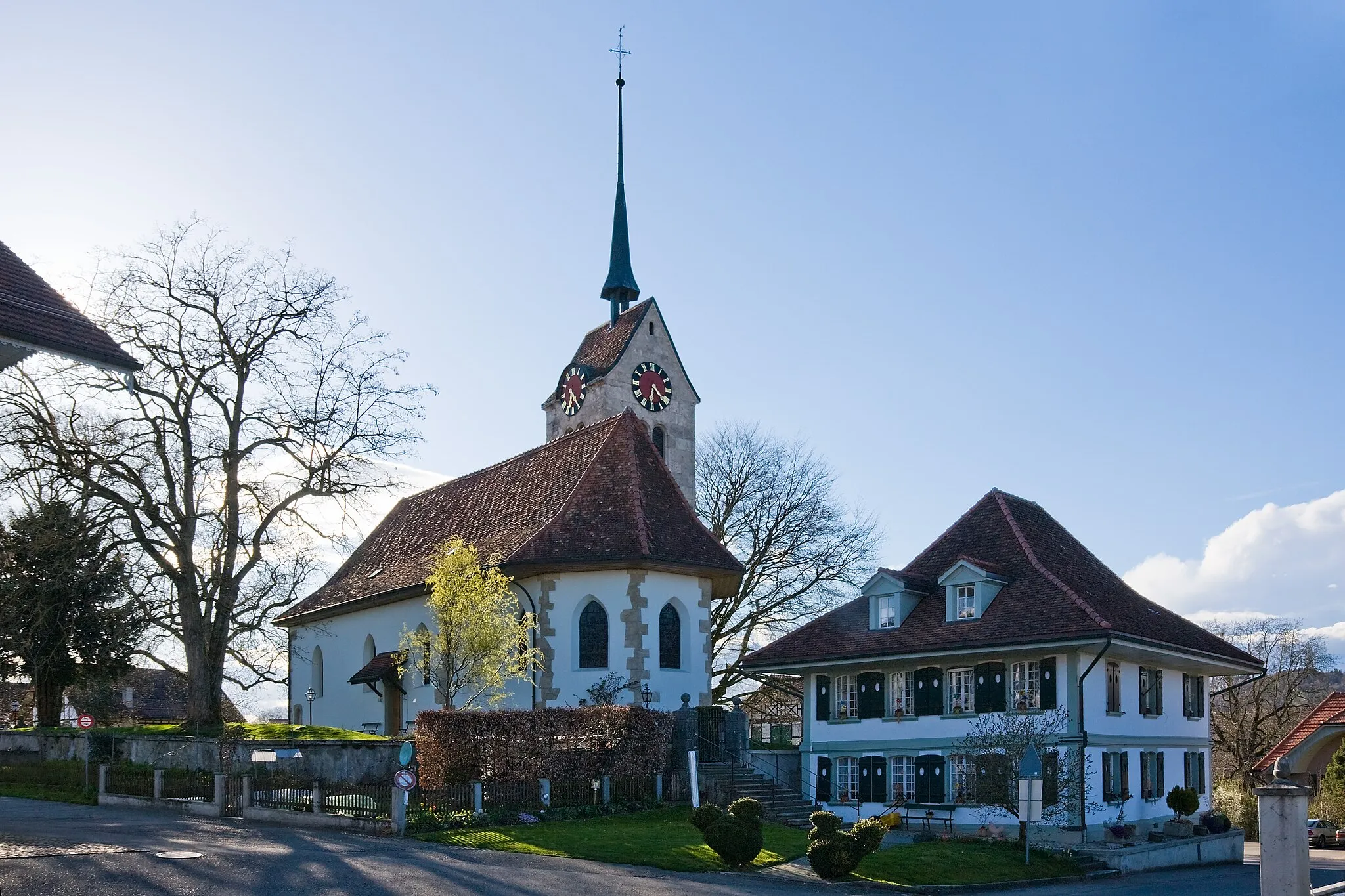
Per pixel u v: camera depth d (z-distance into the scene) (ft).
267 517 131.85
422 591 134.72
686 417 210.79
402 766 83.46
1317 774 165.78
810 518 186.80
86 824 82.23
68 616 156.66
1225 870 108.58
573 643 121.60
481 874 65.92
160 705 230.07
